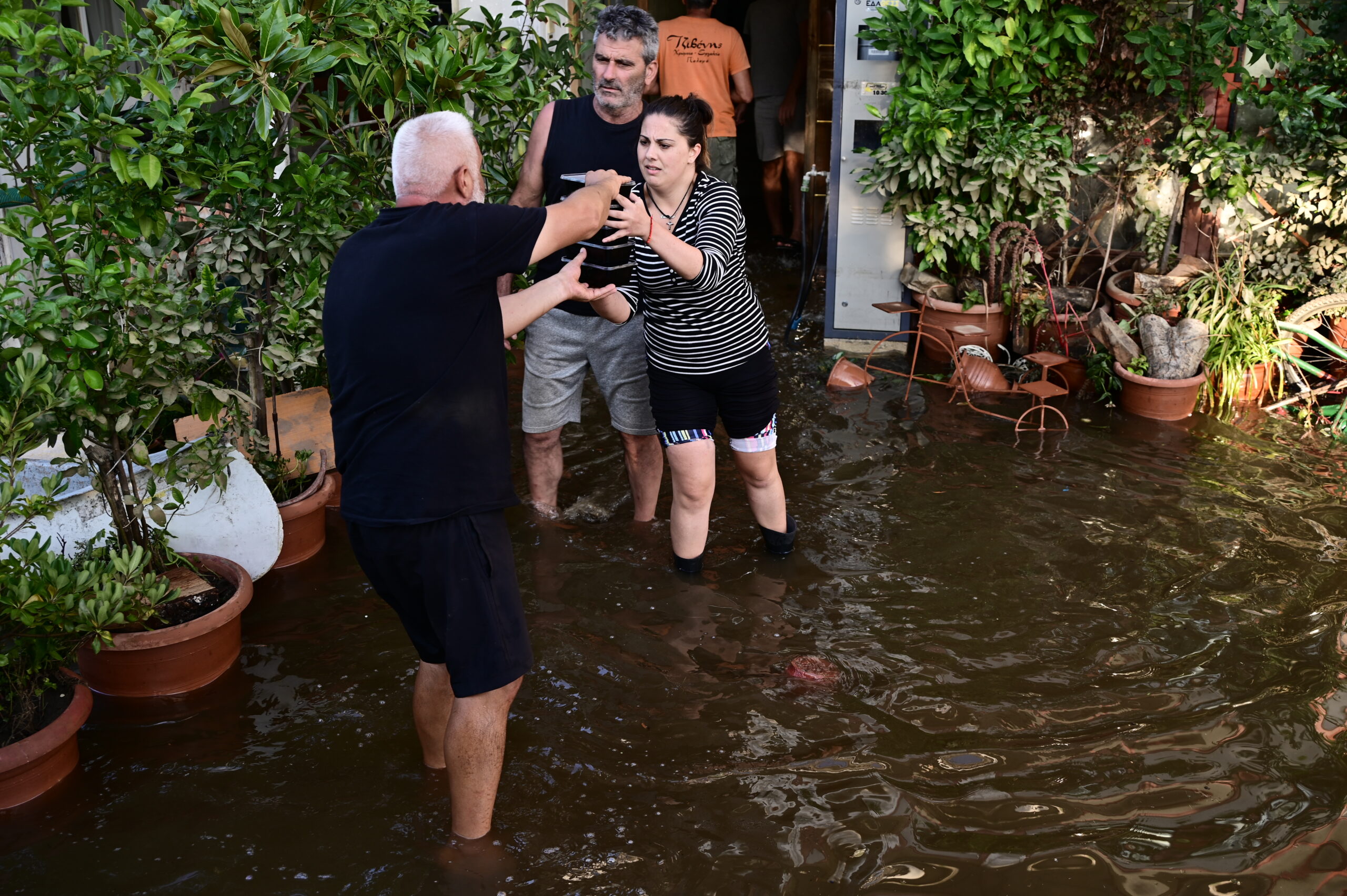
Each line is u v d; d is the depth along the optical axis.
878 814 2.84
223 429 3.74
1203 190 6.32
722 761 3.06
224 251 3.80
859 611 3.85
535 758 3.06
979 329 6.30
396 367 2.40
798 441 5.37
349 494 2.53
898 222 6.57
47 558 3.05
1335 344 5.90
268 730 3.21
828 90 8.12
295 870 2.65
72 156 3.44
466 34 4.70
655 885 2.60
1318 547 4.24
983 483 4.87
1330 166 5.94
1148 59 6.15
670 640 3.67
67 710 3.01
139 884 2.61
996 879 2.61
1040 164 6.18
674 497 4.00
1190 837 2.74
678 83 7.59
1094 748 3.09
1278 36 5.89
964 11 6.00
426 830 2.78
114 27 5.80
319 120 4.42
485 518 2.55
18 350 3.05
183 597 3.54
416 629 2.71
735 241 3.56
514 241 2.46
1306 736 3.13
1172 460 5.11
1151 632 3.68
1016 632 3.70
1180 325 5.57
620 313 3.51
